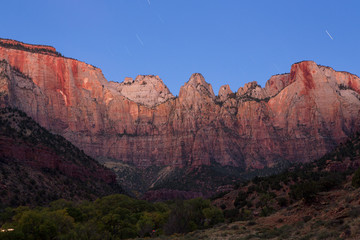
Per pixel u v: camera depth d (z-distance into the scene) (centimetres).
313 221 5669
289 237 5181
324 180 9781
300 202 7388
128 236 9381
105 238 8056
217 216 10250
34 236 6988
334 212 5559
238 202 12488
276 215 7356
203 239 6241
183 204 9156
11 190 11631
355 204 5566
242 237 5831
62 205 11512
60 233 7412
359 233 4231
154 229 10344
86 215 10481
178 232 8494
